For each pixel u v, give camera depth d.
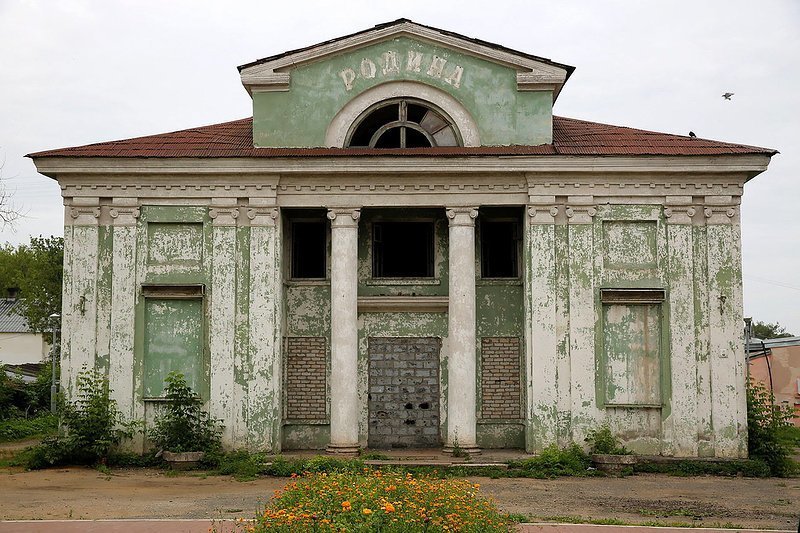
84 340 20.47
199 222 20.81
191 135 22.31
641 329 20.52
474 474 18.95
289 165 20.44
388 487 11.11
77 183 20.77
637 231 20.72
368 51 21.56
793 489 17.47
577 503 15.38
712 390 20.19
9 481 17.72
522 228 21.77
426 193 20.75
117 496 15.77
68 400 20.33
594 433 20.03
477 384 21.77
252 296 20.56
